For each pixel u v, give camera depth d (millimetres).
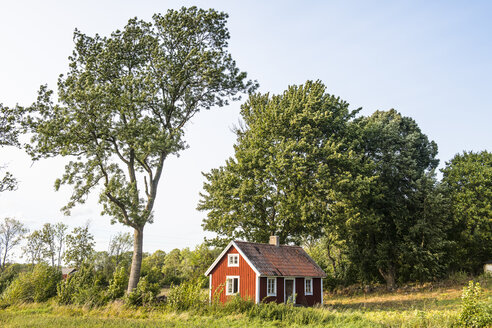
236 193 34750
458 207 41281
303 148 35094
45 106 28219
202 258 63625
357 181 34375
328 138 39062
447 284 39500
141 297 25359
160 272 71250
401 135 45344
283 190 35500
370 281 44812
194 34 33844
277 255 31125
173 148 29109
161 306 23609
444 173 46156
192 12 33812
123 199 28094
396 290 40969
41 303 27172
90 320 18203
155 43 32781
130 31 32156
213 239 37906
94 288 27406
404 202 42625
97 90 27484
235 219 35906
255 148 36906
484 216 40125
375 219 38031
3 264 61938
